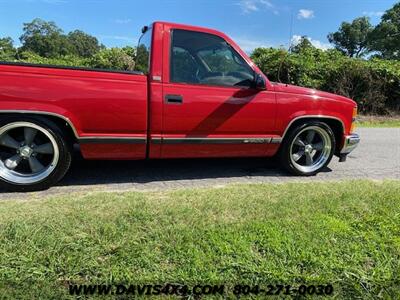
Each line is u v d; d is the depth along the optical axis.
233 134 4.23
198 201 3.47
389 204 3.53
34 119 3.56
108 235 2.71
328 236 2.86
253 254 2.58
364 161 5.84
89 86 3.60
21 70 3.43
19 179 3.69
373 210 3.38
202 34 4.05
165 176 4.52
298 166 4.73
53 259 2.41
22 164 3.79
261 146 4.44
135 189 3.96
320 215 3.23
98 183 4.13
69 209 3.15
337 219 3.17
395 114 12.94
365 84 12.75
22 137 3.68
